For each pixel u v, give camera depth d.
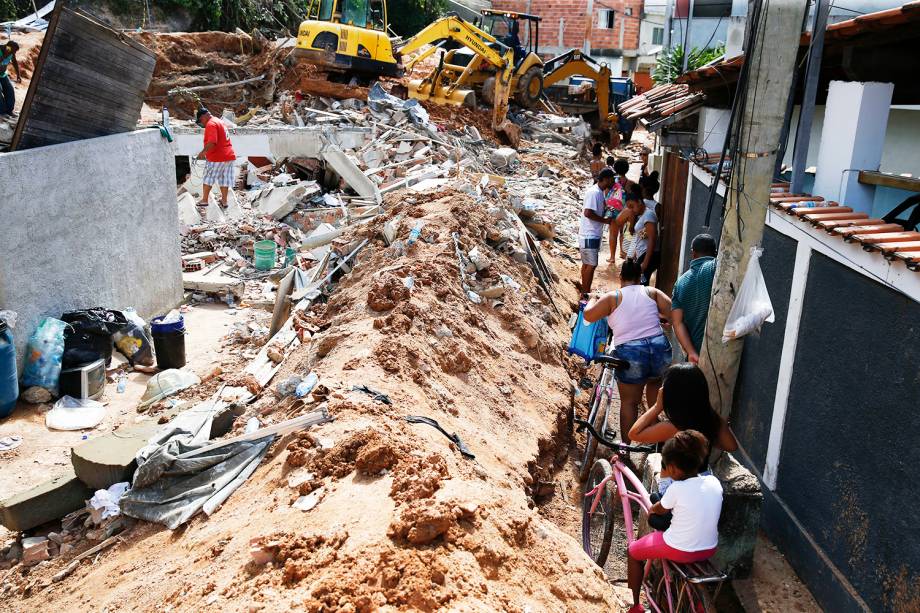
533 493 6.12
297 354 7.31
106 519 5.16
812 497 5.43
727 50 12.16
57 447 6.87
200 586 3.79
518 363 7.84
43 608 4.55
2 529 5.62
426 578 3.38
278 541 3.72
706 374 5.83
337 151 15.41
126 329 8.71
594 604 4.05
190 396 7.71
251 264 12.33
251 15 30.91
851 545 4.84
